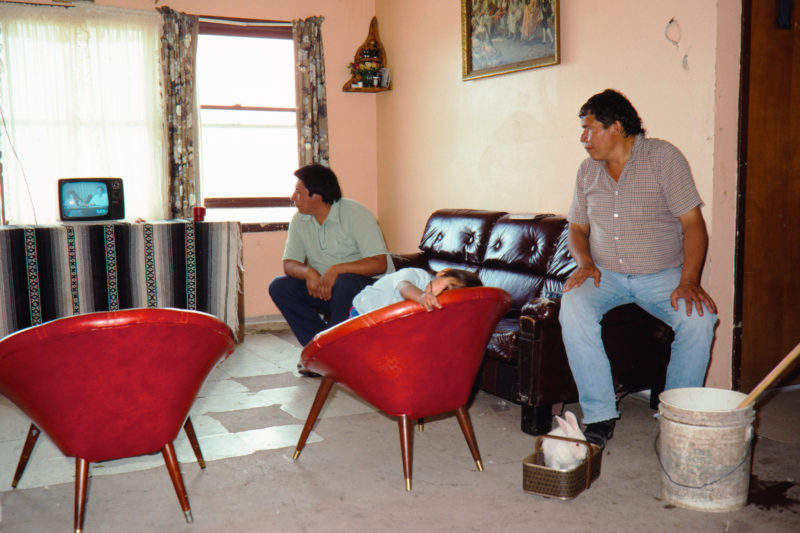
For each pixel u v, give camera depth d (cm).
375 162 546
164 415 195
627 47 317
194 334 185
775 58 295
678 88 296
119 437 191
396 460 252
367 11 527
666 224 267
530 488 219
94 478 239
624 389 288
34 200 436
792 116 301
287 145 525
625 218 267
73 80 436
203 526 202
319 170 363
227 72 500
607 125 262
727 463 205
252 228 502
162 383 188
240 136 510
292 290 374
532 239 342
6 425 299
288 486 230
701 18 283
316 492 225
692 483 208
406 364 211
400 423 224
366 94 536
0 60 420
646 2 306
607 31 327
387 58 518
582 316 259
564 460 221
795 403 307
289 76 521
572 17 346
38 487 233
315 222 373
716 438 204
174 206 468
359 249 370
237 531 199
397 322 200
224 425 294
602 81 331
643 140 266
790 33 296
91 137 446
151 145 461
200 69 489
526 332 271
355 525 201
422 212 490
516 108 389
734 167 290
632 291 273
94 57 443
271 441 274
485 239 377
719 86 281
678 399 226
